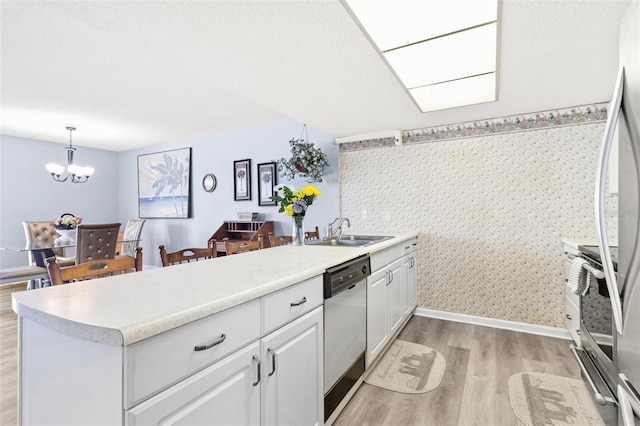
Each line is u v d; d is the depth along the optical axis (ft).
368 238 9.75
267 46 5.68
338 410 5.61
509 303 9.79
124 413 2.44
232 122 13.80
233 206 15.17
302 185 13.24
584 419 5.54
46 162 17.13
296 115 9.62
